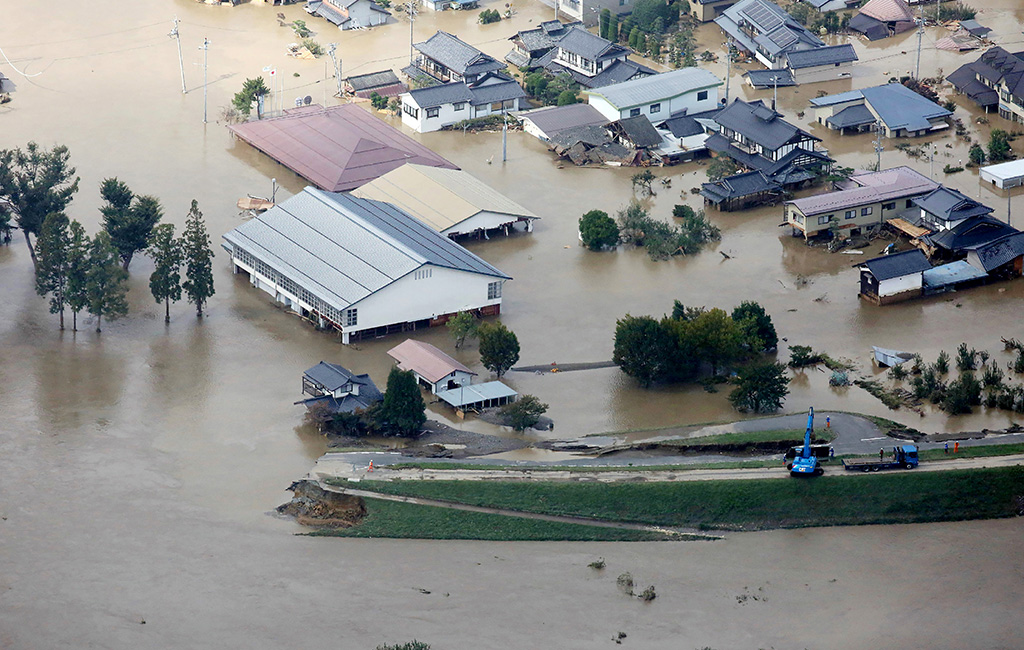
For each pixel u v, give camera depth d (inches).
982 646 7460.6
